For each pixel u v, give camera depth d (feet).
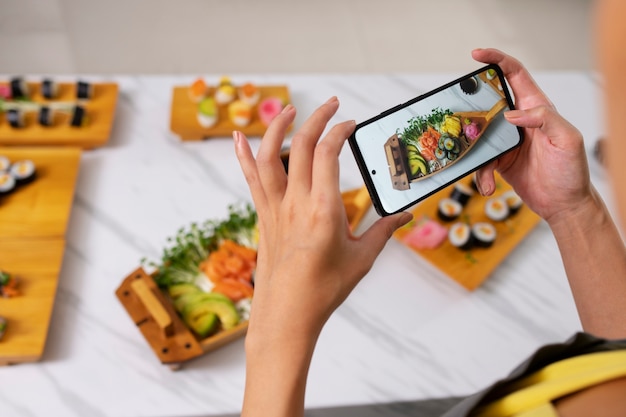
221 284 4.31
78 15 8.04
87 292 4.42
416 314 4.42
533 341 4.36
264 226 1.90
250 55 7.93
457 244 4.60
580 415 1.47
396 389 4.11
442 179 2.59
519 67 2.59
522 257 4.74
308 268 1.69
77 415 3.95
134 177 4.98
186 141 5.20
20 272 4.38
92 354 4.16
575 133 2.23
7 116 5.08
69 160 4.94
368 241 1.84
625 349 1.64
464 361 4.24
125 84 5.55
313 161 1.75
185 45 7.92
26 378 4.06
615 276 2.25
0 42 7.66
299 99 5.48
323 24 8.36
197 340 4.19
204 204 4.86
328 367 4.17
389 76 5.71
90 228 4.70
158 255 4.61
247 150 2.01
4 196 4.72
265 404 1.66
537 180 2.45
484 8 8.81
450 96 2.59
